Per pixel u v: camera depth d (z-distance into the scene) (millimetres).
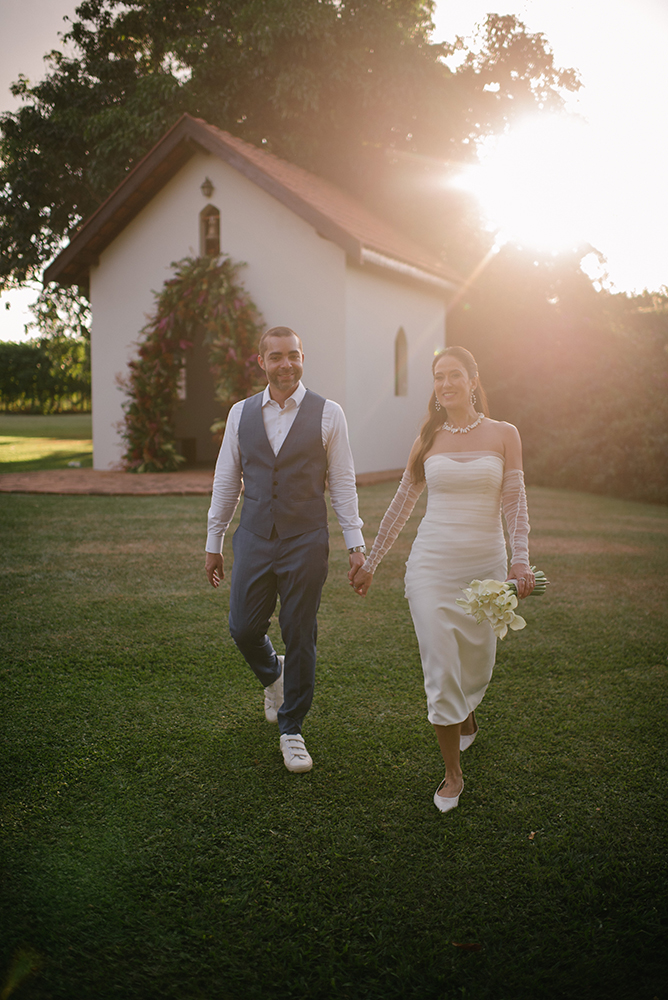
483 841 2557
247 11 16875
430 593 2816
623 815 2699
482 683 2936
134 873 2367
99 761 3033
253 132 18250
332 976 1986
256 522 3014
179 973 1988
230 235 13227
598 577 6242
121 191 13344
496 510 2920
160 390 13492
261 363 3021
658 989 1948
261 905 2244
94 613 4969
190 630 4656
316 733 3330
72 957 2025
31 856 2428
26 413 43750
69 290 20953
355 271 12719
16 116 18875
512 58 20078
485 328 19344
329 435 3045
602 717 3500
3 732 3262
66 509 9227
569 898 2279
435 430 3047
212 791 2836
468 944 2092
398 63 17484
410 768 3033
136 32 19625
